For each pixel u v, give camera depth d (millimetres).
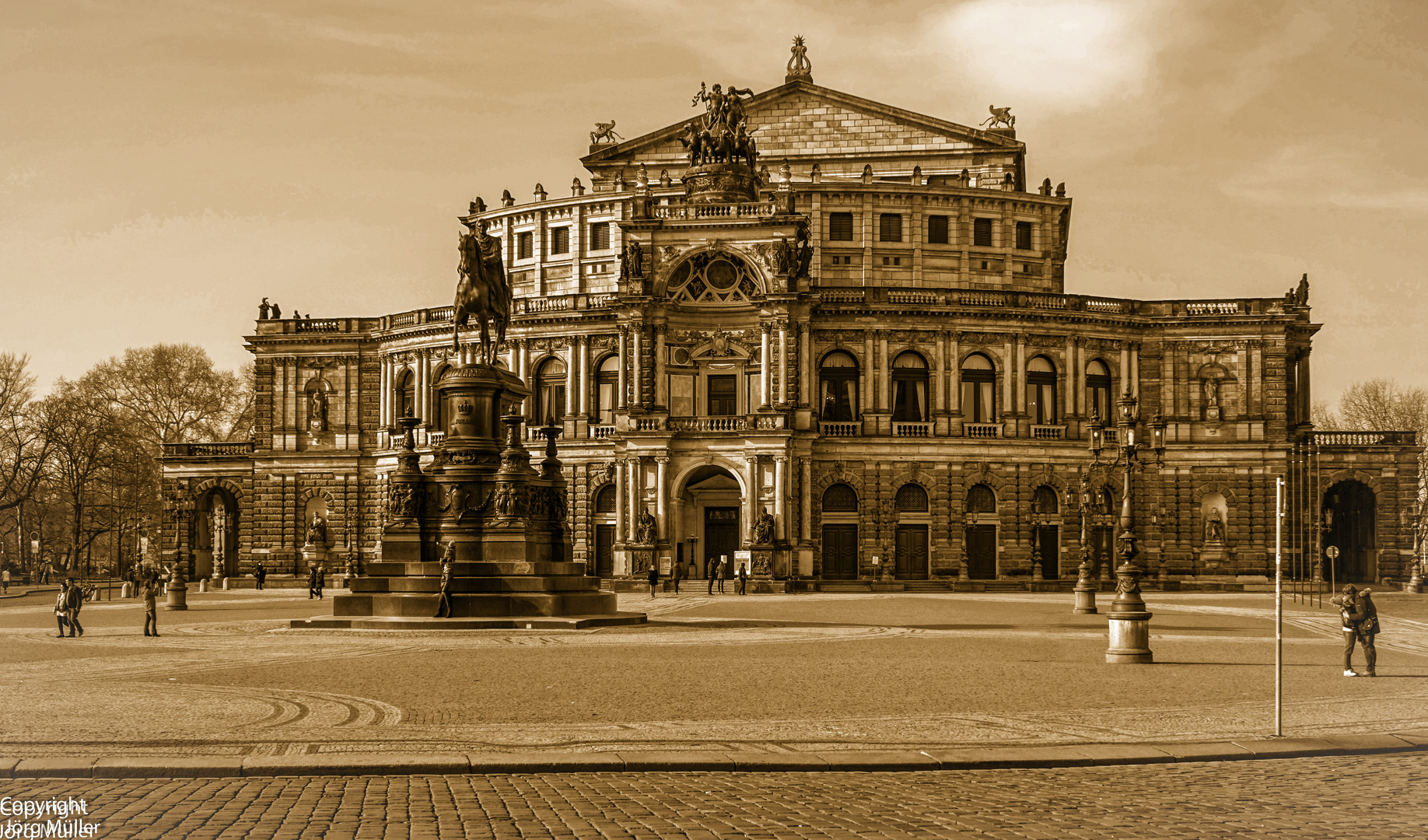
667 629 62125
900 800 21656
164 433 172000
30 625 70188
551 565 64438
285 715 31125
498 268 69562
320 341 134625
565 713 31719
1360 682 39562
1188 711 32219
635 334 115062
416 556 65062
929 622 69000
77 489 154000
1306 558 122438
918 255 128500
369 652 49219
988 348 120125
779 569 110500
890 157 136250
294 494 134375
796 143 137875
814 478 117375
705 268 117188
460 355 68062
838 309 118250
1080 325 121188
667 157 140125
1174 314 122438
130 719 30281
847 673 41562
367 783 23000
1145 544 121438
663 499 112688
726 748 26109
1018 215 131000
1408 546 123500
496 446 66500
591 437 120875
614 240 131375
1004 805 21219
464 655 47750
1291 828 19516
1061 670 42906
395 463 129500
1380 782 23328
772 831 19250
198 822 19719
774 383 114250
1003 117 140875
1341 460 123688
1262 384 121375
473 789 22438
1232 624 69688
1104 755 25406
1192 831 19297
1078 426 120750
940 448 118250
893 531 117750
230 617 75500
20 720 29953
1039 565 117125
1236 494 121000
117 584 152625
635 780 23422
